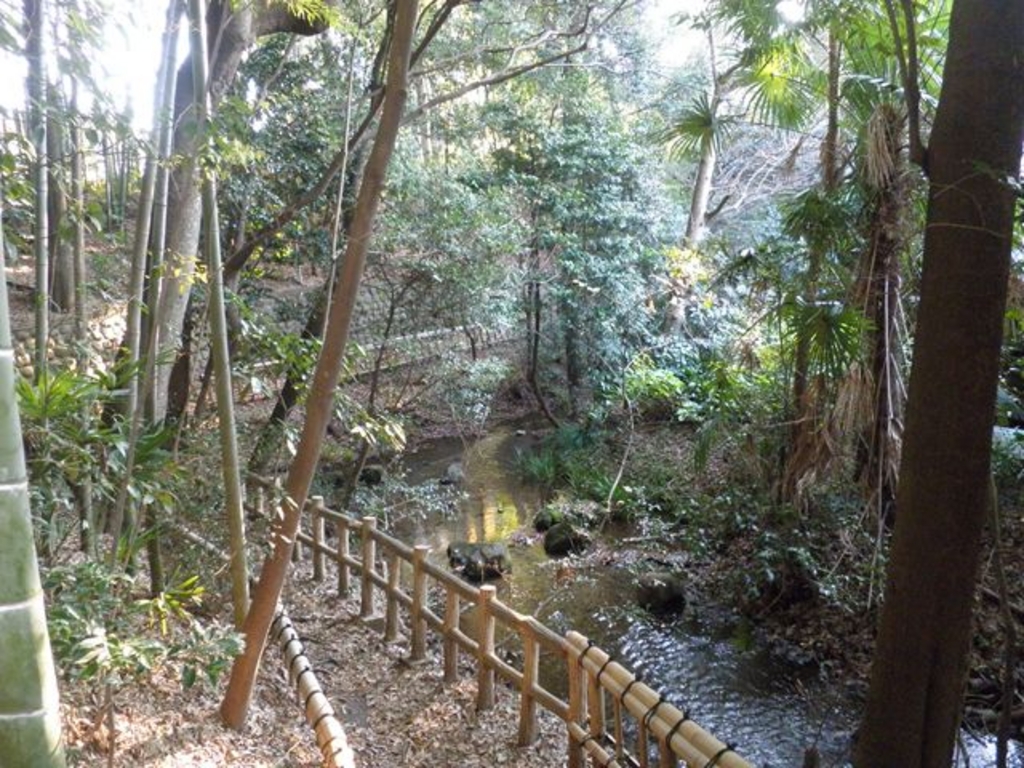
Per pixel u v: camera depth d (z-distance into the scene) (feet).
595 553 21.77
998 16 8.16
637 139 31.99
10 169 6.96
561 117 31.94
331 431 27.81
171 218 12.39
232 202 20.67
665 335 31.55
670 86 32.99
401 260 23.26
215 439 12.81
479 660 12.26
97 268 14.74
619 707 9.46
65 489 7.88
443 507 24.64
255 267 23.04
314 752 10.10
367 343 24.85
